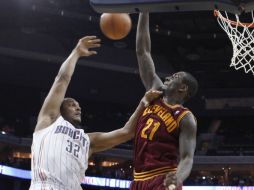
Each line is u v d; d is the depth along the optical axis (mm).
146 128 2844
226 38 18672
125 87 20734
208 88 22016
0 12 16891
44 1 16797
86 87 20422
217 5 3326
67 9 17344
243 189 17359
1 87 20000
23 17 17328
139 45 3414
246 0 3342
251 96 21438
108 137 3238
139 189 2748
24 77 19359
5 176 15688
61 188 2951
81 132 3152
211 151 19531
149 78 3291
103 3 3449
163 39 19266
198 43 19406
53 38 19125
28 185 16625
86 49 3338
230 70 20875
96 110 21594
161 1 3324
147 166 2744
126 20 3766
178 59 20781
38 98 20328
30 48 18641
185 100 3027
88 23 17891
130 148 19953
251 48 8039
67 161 2998
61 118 3137
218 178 19359
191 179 19484
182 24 18453
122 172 18250
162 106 2898
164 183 2461
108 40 19453
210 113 21750
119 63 19969
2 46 18281
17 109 20250
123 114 21734
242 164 18719
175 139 2783
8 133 17875
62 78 3225
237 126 22844
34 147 3076
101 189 17578
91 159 19109
